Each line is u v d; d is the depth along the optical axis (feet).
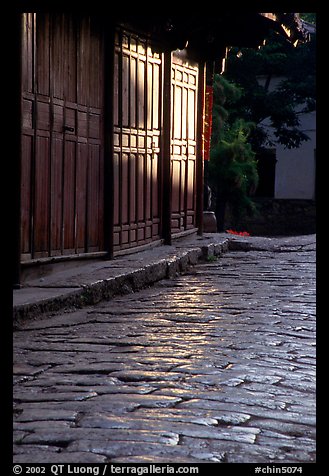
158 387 23.62
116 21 52.47
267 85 145.18
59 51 44.75
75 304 38.65
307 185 149.89
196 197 73.92
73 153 46.93
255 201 145.59
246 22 68.95
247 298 42.86
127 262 50.47
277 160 152.15
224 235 76.38
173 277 53.21
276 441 18.89
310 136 149.07
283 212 146.30
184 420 20.22
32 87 41.37
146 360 27.22
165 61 63.93
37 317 35.12
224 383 24.02
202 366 26.21
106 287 42.11
